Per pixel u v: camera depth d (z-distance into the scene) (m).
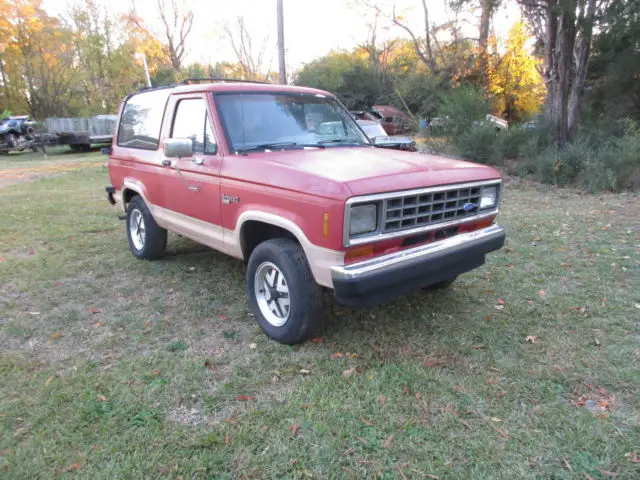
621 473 2.49
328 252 3.20
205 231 4.54
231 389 3.23
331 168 3.45
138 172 5.50
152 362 3.58
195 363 3.54
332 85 44.00
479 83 24.70
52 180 13.47
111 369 3.49
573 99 14.38
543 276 5.18
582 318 4.20
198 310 4.49
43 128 28.08
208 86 4.45
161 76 37.19
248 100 4.45
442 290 4.89
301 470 2.53
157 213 5.34
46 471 2.53
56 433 2.80
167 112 4.93
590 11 12.65
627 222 7.26
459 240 3.74
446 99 14.98
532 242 6.38
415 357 3.64
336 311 4.41
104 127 29.36
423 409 3.01
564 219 7.60
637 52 14.84
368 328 4.09
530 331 4.00
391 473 2.51
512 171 12.52
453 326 4.12
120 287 5.07
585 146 11.59
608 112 16.72
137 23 37.34
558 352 3.66
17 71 37.91
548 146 12.66
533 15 14.70
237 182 3.90
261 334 4.02
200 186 4.37
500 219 7.73
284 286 3.78
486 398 3.11
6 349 3.79
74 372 3.43
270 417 2.95
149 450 2.67
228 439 2.75
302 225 3.34
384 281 3.22
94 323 4.26
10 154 24.55
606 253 5.82
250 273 3.95
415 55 40.56
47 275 5.40
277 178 3.52
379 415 2.96
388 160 3.82
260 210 3.70
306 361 3.58
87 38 36.69
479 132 13.29
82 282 5.23
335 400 3.10
